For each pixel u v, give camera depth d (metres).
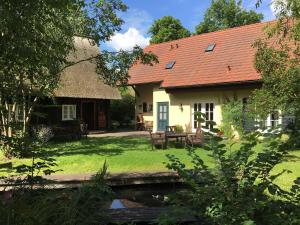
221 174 3.11
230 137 3.32
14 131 4.68
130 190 9.25
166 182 9.52
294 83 11.12
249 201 2.95
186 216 3.14
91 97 25.53
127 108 31.52
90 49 27.09
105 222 4.34
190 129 21.91
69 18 14.02
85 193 4.27
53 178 8.98
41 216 3.52
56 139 19.84
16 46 4.35
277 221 2.86
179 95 22.58
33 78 5.13
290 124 3.45
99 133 25.14
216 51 22.58
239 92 19.39
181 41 26.12
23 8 4.35
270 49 12.52
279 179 8.52
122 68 16.55
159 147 16.03
